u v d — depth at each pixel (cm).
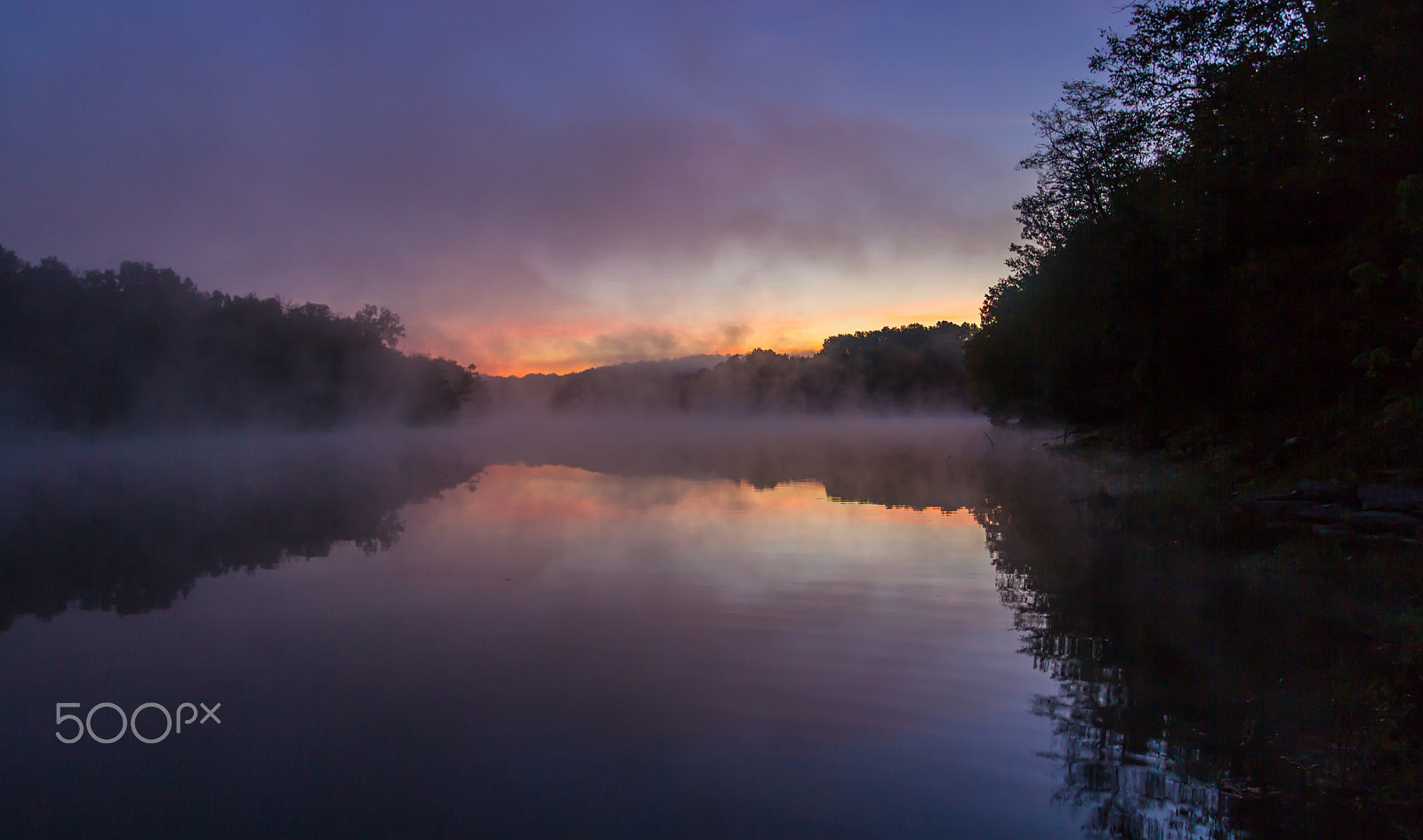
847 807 432
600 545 1227
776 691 603
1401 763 471
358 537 1342
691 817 428
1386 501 1072
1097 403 3080
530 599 891
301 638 760
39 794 468
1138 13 1850
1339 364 1470
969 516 1481
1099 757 485
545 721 555
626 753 505
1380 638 692
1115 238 2128
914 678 623
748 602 862
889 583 941
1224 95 1688
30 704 605
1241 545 1072
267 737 541
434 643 737
